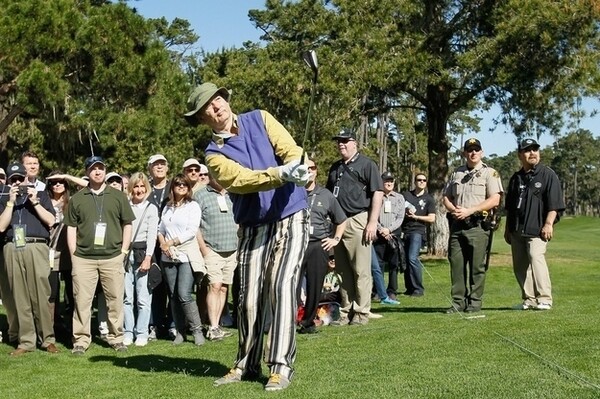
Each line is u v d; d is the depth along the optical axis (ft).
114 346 25.91
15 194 25.30
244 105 69.77
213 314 27.53
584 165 313.12
